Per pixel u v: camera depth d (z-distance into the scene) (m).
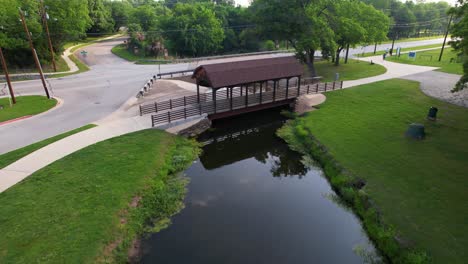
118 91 32.81
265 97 28.55
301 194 16.41
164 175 17.41
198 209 14.76
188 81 37.88
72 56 56.34
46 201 13.77
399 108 27.27
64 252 11.06
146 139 20.97
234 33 77.56
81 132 21.62
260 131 25.58
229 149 22.44
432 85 34.53
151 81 36.56
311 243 12.54
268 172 19.05
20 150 18.52
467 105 27.28
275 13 40.47
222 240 12.58
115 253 11.55
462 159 17.95
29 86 34.88
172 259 11.48
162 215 14.20
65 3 47.12
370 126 23.64
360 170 17.38
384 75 40.97
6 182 15.11
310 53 41.50
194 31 65.81
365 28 47.22
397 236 12.16
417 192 14.98
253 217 14.20
